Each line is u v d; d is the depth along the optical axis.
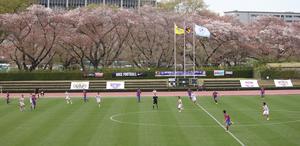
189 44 115.88
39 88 96.00
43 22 106.88
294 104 66.81
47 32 109.25
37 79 106.81
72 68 123.50
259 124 49.16
